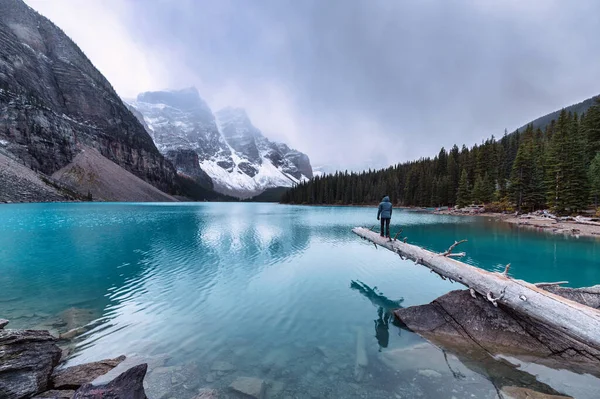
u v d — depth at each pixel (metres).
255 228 35.09
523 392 5.23
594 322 5.52
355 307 9.77
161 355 6.67
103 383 5.02
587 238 25.25
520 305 6.78
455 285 12.39
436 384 5.57
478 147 94.19
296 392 5.35
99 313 9.23
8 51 146.38
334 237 27.55
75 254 18.83
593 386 5.53
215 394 5.21
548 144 67.00
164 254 19.03
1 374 5.00
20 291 11.48
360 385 5.55
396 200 114.94
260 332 7.89
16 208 60.47
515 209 57.50
